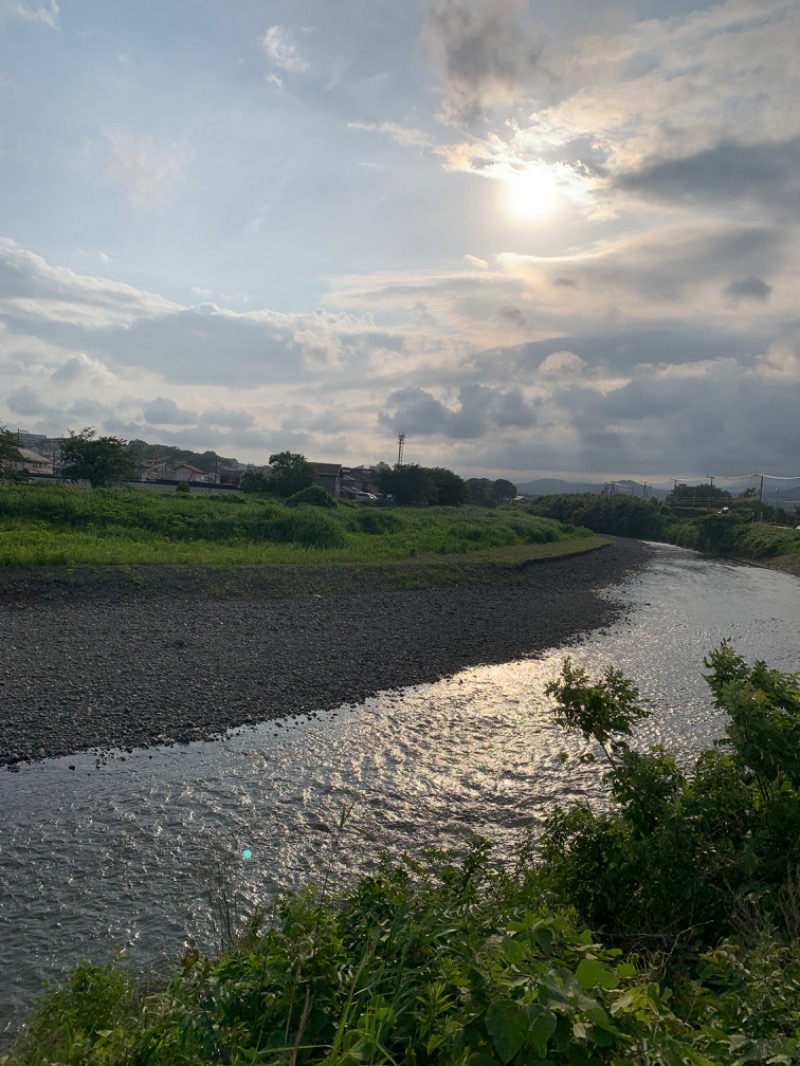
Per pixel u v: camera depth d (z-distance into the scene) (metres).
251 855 7.05
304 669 13.91
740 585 34.03
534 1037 2.05
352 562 26.25
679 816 4.54
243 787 8.64
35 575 18.70
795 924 3.73
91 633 15.12
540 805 8.55
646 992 2.36
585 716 5.47
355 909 3.46
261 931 5.39
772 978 2.89
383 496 73.00
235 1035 2.59
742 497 87.38
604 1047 2.18
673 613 24.23
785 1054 2.29
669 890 4.34
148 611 17.59
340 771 9.30
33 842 7.09
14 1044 4.34
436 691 13.27
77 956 5.38
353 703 12.25
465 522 48.72
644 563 44.72
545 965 2.28
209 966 3.29
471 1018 2.23
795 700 5.00
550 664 15.84
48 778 8.59
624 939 4.34
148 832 7.41
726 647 5.49
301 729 10.80
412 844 7.44
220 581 20.84
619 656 16.94
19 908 5.98
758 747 4.67
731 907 4.20
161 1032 2.80
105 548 23.20
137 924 5.82
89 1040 3.10
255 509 33.25
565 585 30.39
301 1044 2.54
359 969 2.66
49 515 27.73
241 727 10.73
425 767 9.59
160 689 11.96
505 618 21.17
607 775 5.09
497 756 10.10
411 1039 2.46
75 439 47.38
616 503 82.00
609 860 4.72
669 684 14.31
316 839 7.46
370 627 18.19
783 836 4.49
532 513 94.25
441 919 3.22
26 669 12.35
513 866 6.90
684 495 93.12
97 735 9.93
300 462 56.12
